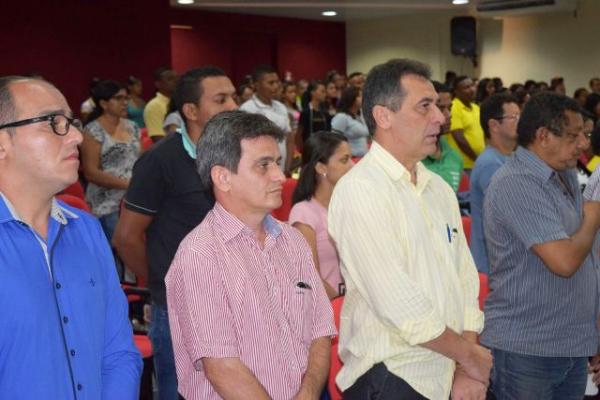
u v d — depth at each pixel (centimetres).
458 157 468
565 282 223
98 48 1012
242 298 175
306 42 1507
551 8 1214
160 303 248
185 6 1252
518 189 224
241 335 175
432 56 1445
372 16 1478
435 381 196
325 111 821
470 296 214
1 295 150
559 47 1288
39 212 164
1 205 157
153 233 249
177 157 244
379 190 192
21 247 157
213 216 184
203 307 172
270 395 175
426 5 1278
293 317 185
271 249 187
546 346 225
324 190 326
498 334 231
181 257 177
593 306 229
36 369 153
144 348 305
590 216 221
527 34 1330
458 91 685
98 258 177
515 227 223
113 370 177
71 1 984
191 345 173
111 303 180
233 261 177
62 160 160
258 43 1461
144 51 1052
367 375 196
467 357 188
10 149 158
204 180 187
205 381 180
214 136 182
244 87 877
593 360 271
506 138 336
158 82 695
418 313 184
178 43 1353
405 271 190
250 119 182
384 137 200
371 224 188
